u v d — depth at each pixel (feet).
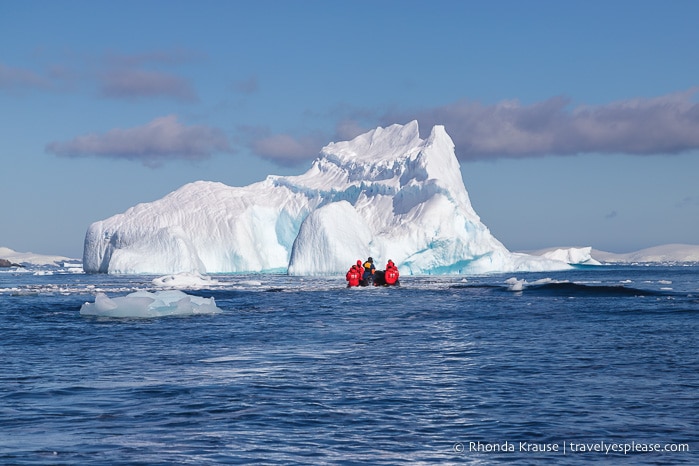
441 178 286.87
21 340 76.43
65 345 71.92
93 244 327.88
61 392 46.24
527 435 35.73
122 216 326.03
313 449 33.32
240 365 57.93
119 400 43.78
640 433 35.94
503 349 67.21
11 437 35.14
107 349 68.59
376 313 110.11
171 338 77.87
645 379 50.62
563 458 31.96
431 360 60.54
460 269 271.69
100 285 203.72
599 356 61.93
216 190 327.47
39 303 134.62
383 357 62.49
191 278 195.31
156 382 49.88
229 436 35.50
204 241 305.12
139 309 105.09
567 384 48.91
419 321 96.84
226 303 132.05
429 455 32.45
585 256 419.95
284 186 330.75
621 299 132.57
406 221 274.16
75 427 37.17
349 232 256.11
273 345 71.51
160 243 289.53
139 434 35.81
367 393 46.11
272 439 35.01
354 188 307.58
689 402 42.86
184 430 36.65
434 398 44.55
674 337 75.20
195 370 55.31
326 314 108.88
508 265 288.51
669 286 195.21
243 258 303.48
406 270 265.13
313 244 255.29
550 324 90.17
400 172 297.94
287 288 179.73
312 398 44.52
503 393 45.96
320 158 339.98
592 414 39.99
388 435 35.83
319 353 65.31
